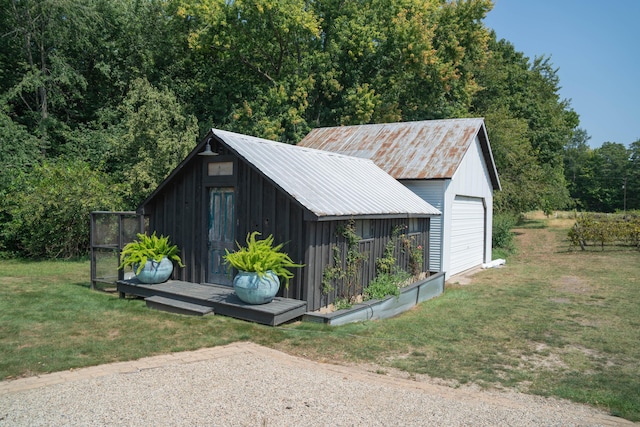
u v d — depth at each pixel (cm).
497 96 3522
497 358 714
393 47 2764
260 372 589
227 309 868
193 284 1035
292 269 895
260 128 2502
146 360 630
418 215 1238
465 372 641
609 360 723
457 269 1700
